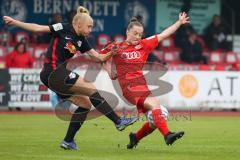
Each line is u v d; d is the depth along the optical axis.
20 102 66.56
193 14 82.50
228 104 68.88
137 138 35.03
